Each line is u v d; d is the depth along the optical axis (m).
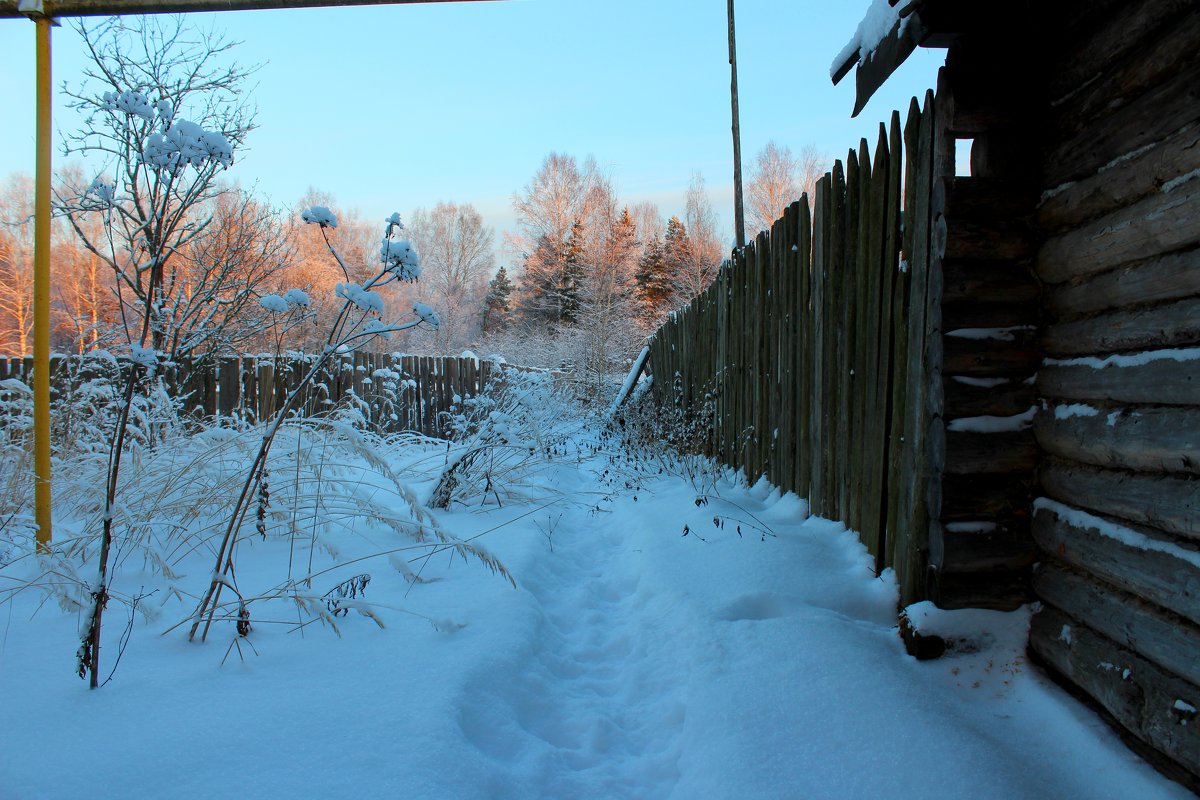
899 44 2.58
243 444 3.86
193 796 1.62
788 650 2.50
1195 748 1.67
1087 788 1.82
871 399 3.25
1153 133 1.89
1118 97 2.07
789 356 4.49
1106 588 2.09
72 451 4.71
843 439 3.64
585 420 11.69
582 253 32.75
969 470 2.50
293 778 1.71
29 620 2.74
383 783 1.69
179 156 2.51
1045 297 2.50
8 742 1.83
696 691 2.31
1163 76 1.88
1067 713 2.08
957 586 2.50
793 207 4.42
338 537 4.08
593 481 7.19
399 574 3.42
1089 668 2.08
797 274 4.36
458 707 2.07
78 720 1.95
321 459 3.93
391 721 1.97
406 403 9.45
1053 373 2.40
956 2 2.41
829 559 3.37
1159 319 1.88
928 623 2.47
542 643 2.82
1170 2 1.83
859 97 2.95
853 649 2.48
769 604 2.99
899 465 2.96
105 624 2.72
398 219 2.61
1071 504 2.30
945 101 2.54
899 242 3.04
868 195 3.32
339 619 2.82
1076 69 2.29
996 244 2.50
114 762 1.75
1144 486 1.91
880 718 2.05
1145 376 1.91
